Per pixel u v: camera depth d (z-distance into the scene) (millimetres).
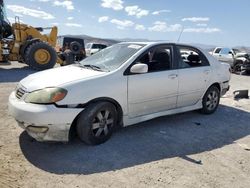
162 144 4984
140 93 5176
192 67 6207
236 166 4395
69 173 3861
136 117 5273
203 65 6520
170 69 5750
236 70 19688
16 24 14750
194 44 6551
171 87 5699
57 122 4270
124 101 4977
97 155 4402
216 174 4102
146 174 3953
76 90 4418
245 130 6039
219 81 6844
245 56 19328
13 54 14773
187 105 6258
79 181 3688
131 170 4035
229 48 20859
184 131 5691
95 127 4656
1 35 14758
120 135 5238
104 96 4688
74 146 4660
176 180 3855
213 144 5168
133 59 5152
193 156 4617
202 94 6523
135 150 4668
